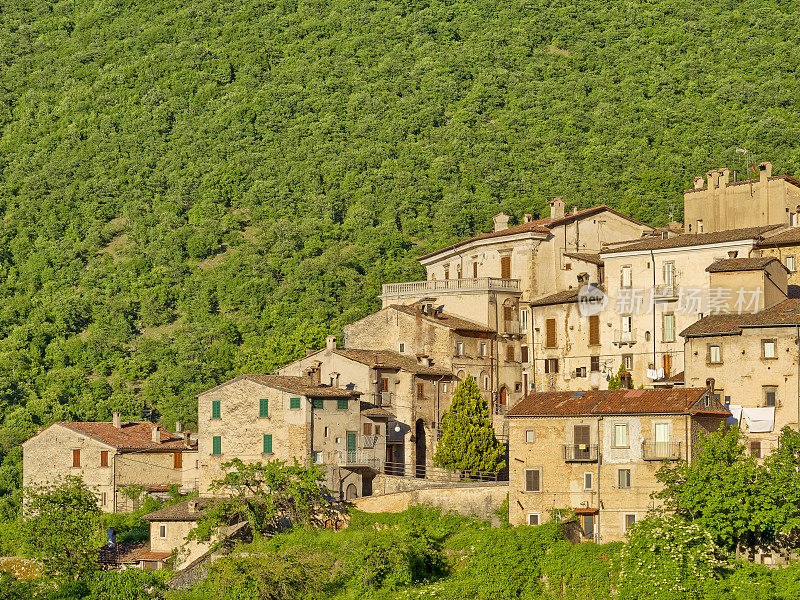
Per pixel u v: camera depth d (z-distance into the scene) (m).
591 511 144.25
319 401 173.75
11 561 164.38
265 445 173.88
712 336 160.62
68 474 185.50
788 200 191.12
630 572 129.38
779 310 160.62
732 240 176.50
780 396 154.62
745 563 130.38
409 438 188.25
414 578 145.25
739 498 131.00
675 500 136.00
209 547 157.25
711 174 199.12
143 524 178.12
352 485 175.38
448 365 195.50
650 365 181.75
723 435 146.38
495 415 193.12
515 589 137.12
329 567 144.12
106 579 147.38
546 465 148.38
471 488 157.25
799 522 128.62
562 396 152.75
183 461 195.00
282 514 161.88
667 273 182.12
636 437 143.62
